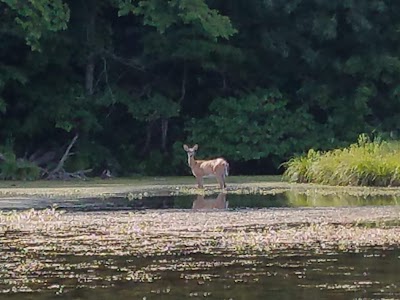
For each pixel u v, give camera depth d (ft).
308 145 235.20
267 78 247.09
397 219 93.04
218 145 232.32
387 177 159.33
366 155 168.96
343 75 247.09
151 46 227.40
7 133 224.12
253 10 239.71
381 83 249.34
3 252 69.62
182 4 217.36
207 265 62.18
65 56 223.30
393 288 52.95
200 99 244.22
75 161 220.64
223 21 222.89
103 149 228.22
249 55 240.73
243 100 236.43
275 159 237.25
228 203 117.29
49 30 211.61
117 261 64.44
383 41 246.68
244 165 241.76
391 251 68.59
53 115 222.28
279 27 241.76
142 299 50.06
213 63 232.32
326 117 247.09
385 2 246.47
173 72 241.96
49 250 70.64
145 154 236.43
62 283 55.57
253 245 72.28
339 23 243.81
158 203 118.21
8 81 222.89
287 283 54.70
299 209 106.22
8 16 210.38
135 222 91.20
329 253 67.51
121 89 231.91
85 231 83.56
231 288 53.26
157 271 59.77
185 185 165.89
